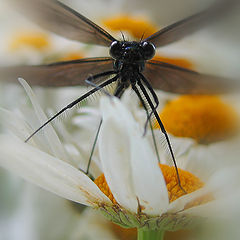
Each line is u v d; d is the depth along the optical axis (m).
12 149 0.11
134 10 0.18
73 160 0.13
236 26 0.17
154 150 0.14
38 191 0.15
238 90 0.14
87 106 0.15
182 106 0.15
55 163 0.12
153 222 0.12
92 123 0.15
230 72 0.16
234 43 0.17
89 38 0.13
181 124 0.15
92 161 0.13
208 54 0.17
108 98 0.11
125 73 0.12
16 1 0.13
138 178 0.11
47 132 0.12
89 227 0.15
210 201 0.12
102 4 0.18
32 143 0.12
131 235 0.14
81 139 0.14
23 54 0.17
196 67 0.17
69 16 0.13
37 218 0.15
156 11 0.18
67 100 0.16
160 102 0.16
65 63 0.13
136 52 0.12
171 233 0.13
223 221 0.12
